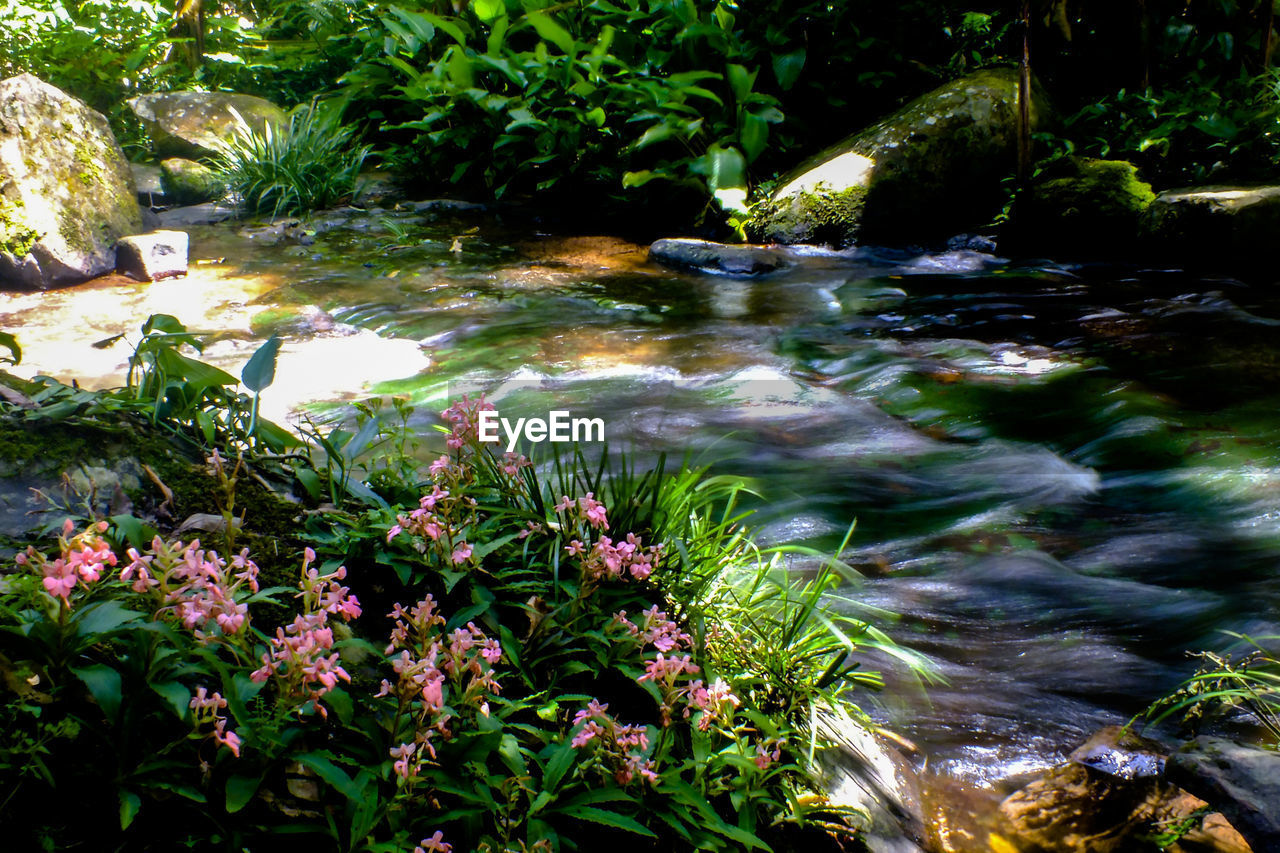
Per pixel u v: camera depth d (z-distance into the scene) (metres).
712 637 2.35
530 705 1.92
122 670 1.62
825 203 8.88
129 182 8.70
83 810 1.47
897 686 2.75
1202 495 4.02
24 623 1.53
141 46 12.08
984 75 9.41
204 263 8.20
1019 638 3.04
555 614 2.13
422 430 4.61
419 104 11.00
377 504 2.42
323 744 1.69
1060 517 3.92
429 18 10.87
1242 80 9.30
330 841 1.58
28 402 2.39
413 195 10.91
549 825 1.66
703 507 3.00
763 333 6.61
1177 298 7.04
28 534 2.00
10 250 7.10
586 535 2.47
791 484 4.24
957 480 4.29
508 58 10.40
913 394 5.36
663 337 6.50
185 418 2.59
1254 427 4.64
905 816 2.21
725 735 2.05
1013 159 9.01
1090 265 8.15
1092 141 9.15
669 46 9.98
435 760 1.64
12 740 1.45
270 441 2.61
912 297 7.37
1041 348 6.07
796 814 1.96
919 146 8.80
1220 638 3.00
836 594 3.27
